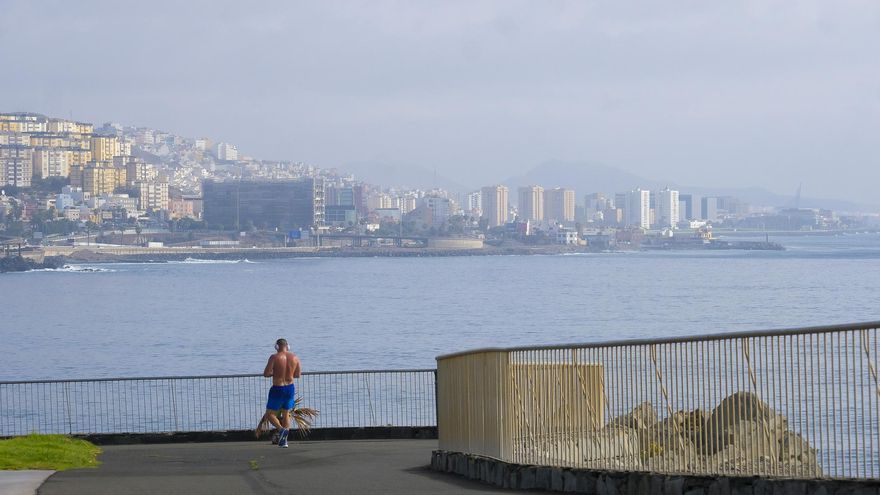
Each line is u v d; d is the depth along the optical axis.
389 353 105.75
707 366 16.17
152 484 19.47
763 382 15.36
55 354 114.75
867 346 13.93
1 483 19.45
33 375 93.81
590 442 18.06
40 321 165.62
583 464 18.20
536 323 139.62
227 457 26.11
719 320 135.50
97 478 20.47
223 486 19.30
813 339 14.60
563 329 129.75
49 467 23.05
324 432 32.69
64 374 94.19
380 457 25.88
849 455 14.09
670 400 16.78
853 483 13.73
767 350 15.27
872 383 13.84
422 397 52.41
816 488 14.12
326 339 122.69
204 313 174.50
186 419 48.53
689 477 15.91
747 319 135.88
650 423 17.02
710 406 16.14
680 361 16.58
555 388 18.83
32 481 19.78
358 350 109.31
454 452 22.30
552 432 18.88
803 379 14.76
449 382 23.39
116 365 101.31
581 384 18.31
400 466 23.59
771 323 127.31
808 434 14.67
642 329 127.06
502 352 20.23
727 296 185.00
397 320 150.12
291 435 32.56
